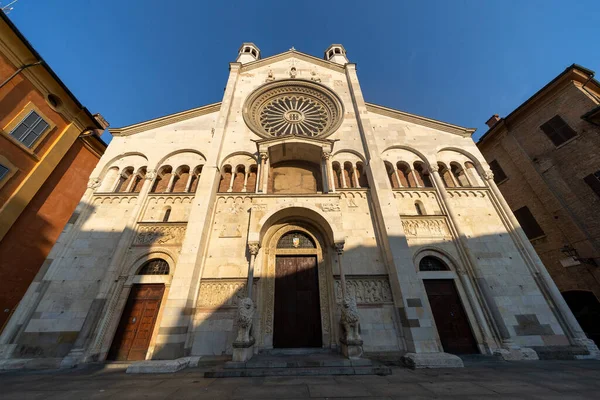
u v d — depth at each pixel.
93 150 21.62
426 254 15.02
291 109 22.31
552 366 10.33
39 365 11.07
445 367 10.42
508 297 13.78
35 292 13.04
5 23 14.79
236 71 22.92
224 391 7.08
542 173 19.80
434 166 18.34
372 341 12.35
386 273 14.04
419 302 12.48
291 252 15.39
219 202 16.00
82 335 11.94
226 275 13.70
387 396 6.46
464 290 14.09
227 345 12.00
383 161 18.97
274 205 15.22
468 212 16.56
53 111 17.77
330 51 30.45
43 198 17.66
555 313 13.37
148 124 20.16
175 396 6.62
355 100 21.27
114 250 14.32
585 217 17.00
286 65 24.34
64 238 14.64
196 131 20.16
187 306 12.14
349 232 15.27
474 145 19.89
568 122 18.80
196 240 13.70
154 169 17.83
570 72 18.89
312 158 19.34
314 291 14.52
